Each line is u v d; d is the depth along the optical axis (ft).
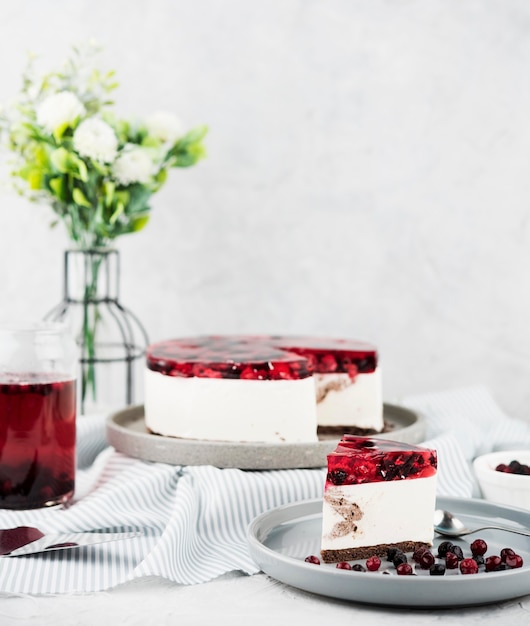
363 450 3.64
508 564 3.31
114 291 6.63
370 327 6.69
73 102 5.16
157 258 6.73
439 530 3.76
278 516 3.80
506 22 6.46
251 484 4.12
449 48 6.49
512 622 3.08
